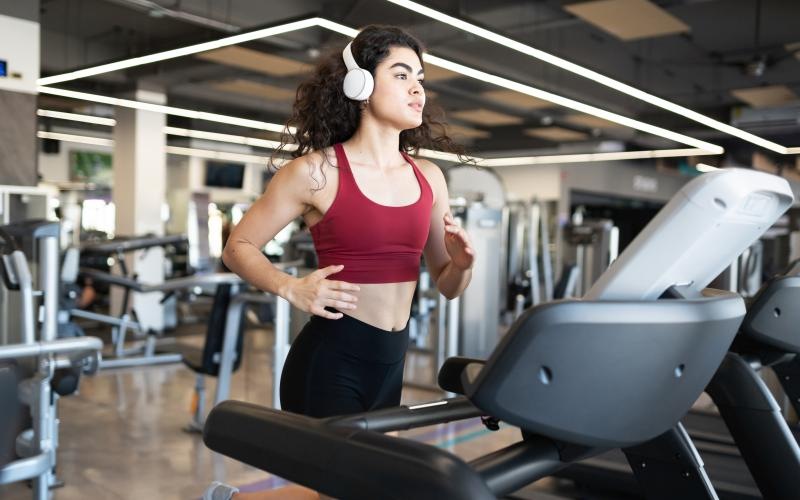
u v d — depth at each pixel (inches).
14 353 83.7
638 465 56.7
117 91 378.3
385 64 53.9
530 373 35.1
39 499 88.6
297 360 56.3
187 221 558.3
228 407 46.2
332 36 280.7
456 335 201.6
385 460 37.0
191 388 206.8
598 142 533.0
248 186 604.1
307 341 56.0
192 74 347.6
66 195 519.8
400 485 35.7
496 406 35.9
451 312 201.0
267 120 474.6
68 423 164.7
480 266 216.5
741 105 447.2
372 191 54.0
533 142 517.3
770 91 345.1
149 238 262.2
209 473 130.3
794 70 370.0
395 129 55.6
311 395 55.0
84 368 91.6
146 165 373.4
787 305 70.4
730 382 66.6
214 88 409.1
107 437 153.7
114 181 381.7
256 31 187.6
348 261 53.9
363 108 55.4
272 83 370.0
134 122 370.6
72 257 227.1
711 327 39.2
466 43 327.0
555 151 519.5
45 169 525.7
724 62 359.6
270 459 42.4
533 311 34.3
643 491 57.1
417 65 55.1
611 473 108.8
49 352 85.9
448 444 149.3
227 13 256.8
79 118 378.6
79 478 126.2
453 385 52.9
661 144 540.4
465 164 69.4
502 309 424.5
